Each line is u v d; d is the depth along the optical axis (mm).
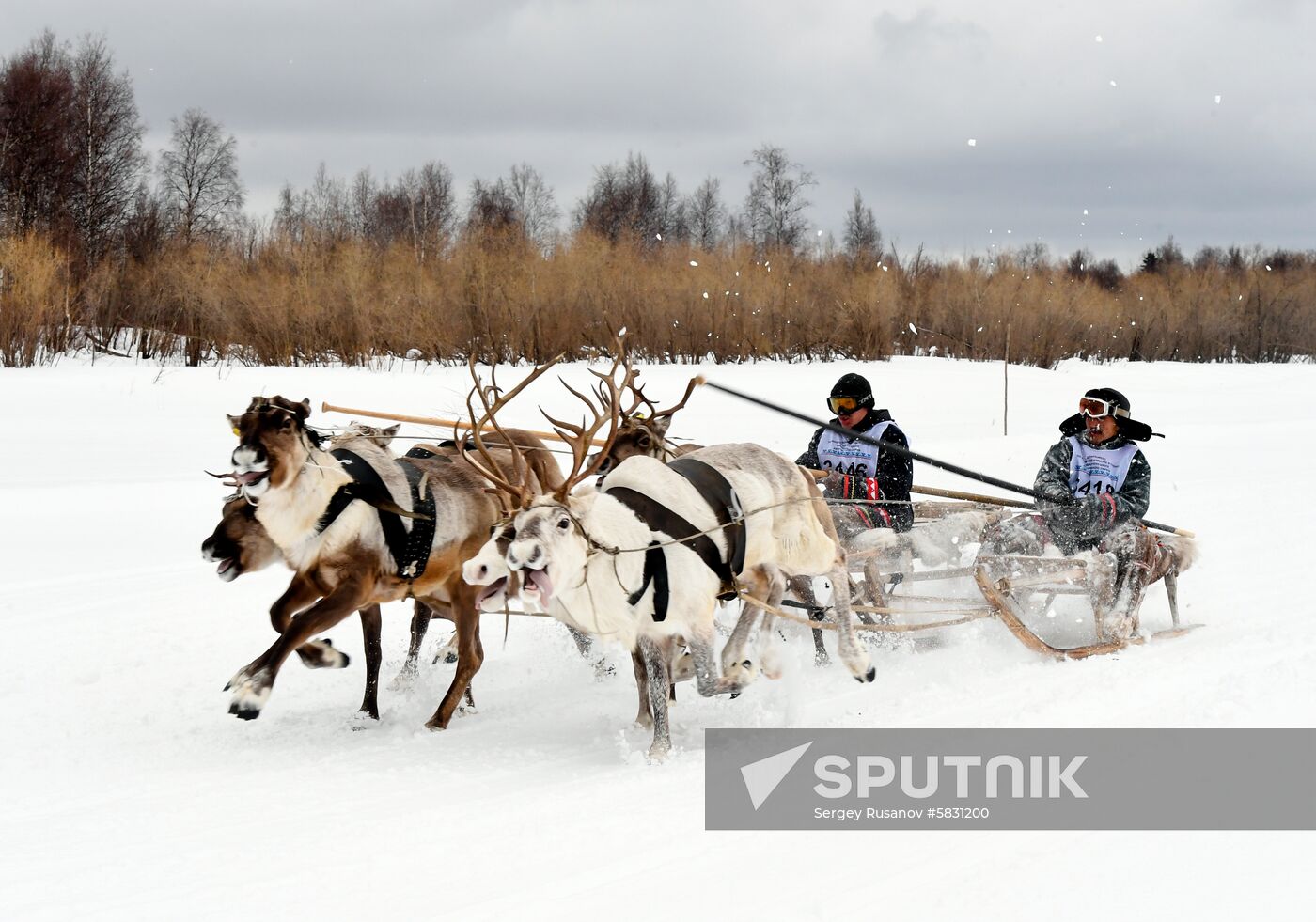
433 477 8016
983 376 33031
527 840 5512
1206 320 46250
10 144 41656
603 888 4957
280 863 5293
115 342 33094
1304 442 22109
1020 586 8758
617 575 6746
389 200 59875
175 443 20422
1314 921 4547
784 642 9430
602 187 60812
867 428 9859
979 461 18875
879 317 35750
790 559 7840
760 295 34688
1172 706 7227
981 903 4746
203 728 7652
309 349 31078
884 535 8922
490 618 10711
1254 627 9406
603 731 7629
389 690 8688
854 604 8523
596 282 33188
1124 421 9484
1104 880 4938
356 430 8461
